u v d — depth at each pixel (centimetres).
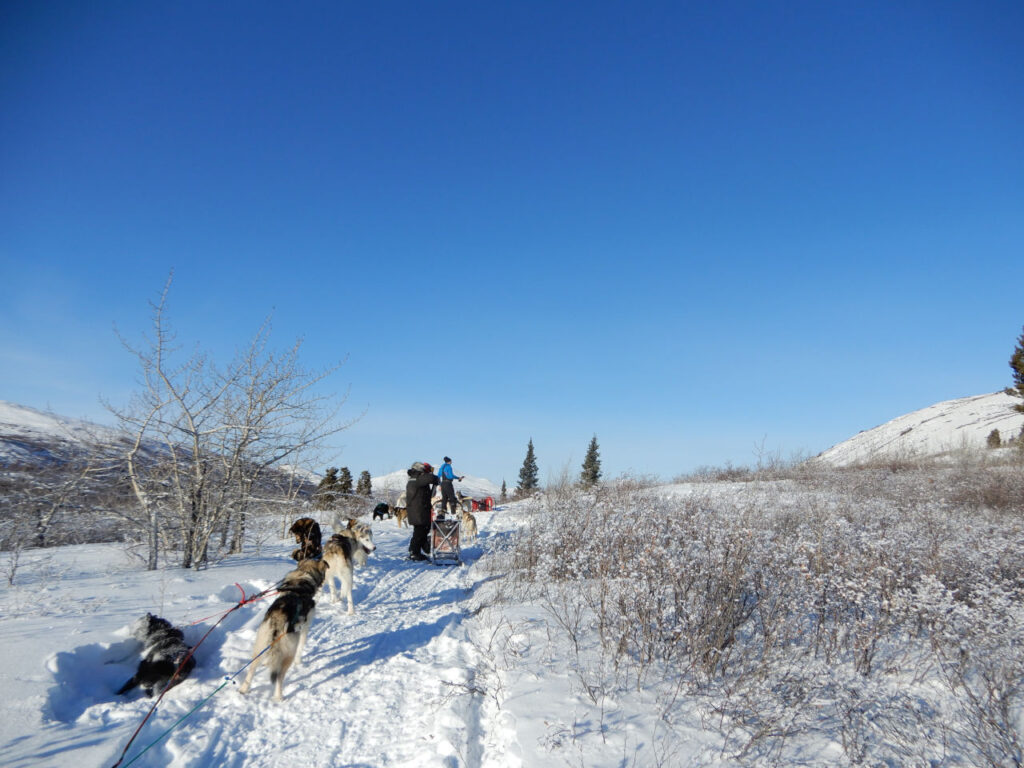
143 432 915
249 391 983
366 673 553
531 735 418
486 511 2239
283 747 416
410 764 389
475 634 678
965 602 566
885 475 1783
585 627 646
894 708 450
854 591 566
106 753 371
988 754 374
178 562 948
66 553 989
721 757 391
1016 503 1247
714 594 597
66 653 475
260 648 497
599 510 1075
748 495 1428
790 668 481
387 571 1070
